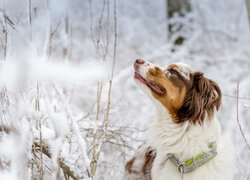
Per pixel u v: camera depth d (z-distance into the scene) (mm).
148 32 11109
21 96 2387
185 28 9203
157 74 2961
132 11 12523
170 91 2932
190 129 2859
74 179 2711
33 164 2826
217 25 11266
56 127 2428
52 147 2525
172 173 2887
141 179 3203
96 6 4961
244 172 3982
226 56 8422
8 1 2473
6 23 2426
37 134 2646
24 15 2568
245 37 10242
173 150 2896
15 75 2180
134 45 9578
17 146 2277
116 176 3570
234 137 4992
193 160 2803
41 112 2572
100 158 3312
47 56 2537
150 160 3203
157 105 3020
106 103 3635
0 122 2541
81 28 7816
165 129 2971
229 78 7594
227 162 2896
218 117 6258
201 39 9281
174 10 9719
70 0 3092
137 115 6777
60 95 2404
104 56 2785
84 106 4781
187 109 2914
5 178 2129
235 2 11969
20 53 2277
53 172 2598
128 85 7348
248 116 5801
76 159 2885
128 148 3740
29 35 2457
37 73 2225
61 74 2346
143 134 3916
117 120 3959
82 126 3307
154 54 8461
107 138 3445
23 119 2691
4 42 2492
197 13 9875
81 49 7336
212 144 2850
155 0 13445
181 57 8305
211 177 2785
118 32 10141
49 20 2561
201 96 2916
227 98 6562
